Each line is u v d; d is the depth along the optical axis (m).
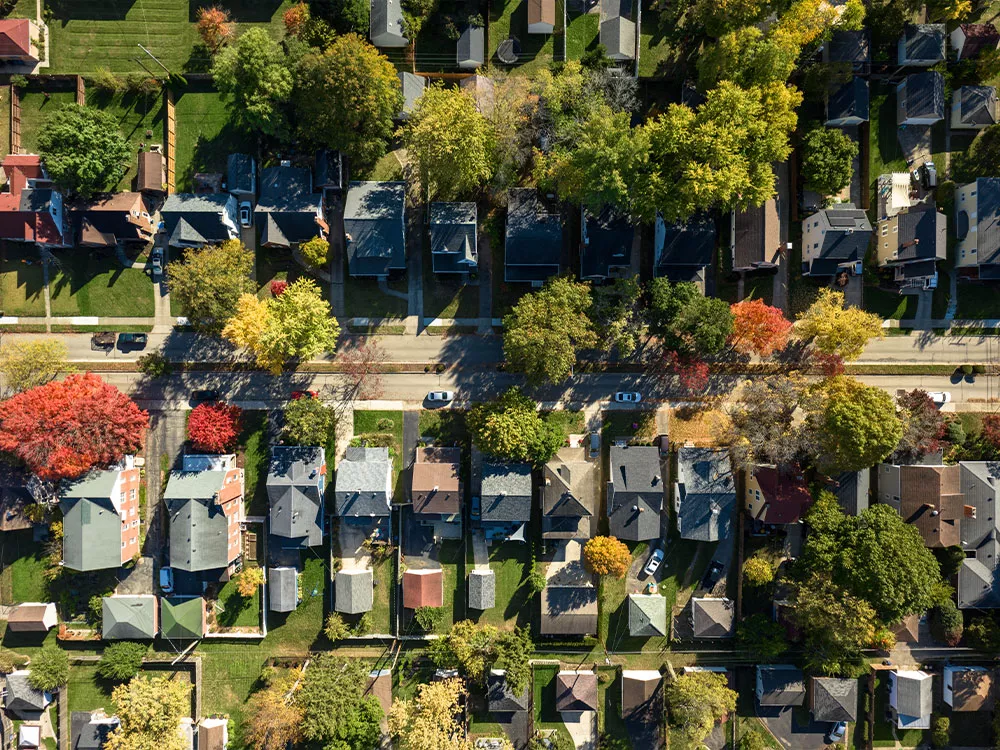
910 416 61.03
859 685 66.06
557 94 57.28
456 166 55.66
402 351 64.75
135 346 63.69
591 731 65.81
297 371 64.38
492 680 63.84
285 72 56.00
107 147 58.69
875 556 57.31
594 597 64.12
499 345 64.88
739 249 61.88
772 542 65.31
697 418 65.25
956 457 65.00
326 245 60.16
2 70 62.00
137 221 60.78
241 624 64.75
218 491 59.56
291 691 62.78
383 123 58.78
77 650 64.19
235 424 61.69
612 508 62.72
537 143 61.97
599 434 65.12
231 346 64.19
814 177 60.66
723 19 57.81
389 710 63.97
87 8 62.06
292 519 60.12
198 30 61.94
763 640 63.06
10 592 63.34
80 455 56.81
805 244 64.19
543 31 62.66
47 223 59.88
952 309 65.12
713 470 62.66
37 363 59.50
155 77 61.91
